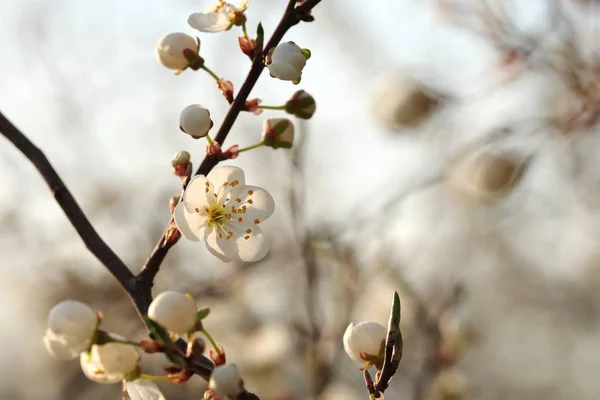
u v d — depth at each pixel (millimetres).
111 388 805
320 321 589
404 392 604
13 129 352
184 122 348
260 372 592
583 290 1301
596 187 969
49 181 349
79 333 317
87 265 887
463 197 589
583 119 546
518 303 1285
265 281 671
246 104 353
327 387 577
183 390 613
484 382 1182
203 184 361
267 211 369
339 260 576
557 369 1362
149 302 342
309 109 360
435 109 542
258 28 349
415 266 696
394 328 330
